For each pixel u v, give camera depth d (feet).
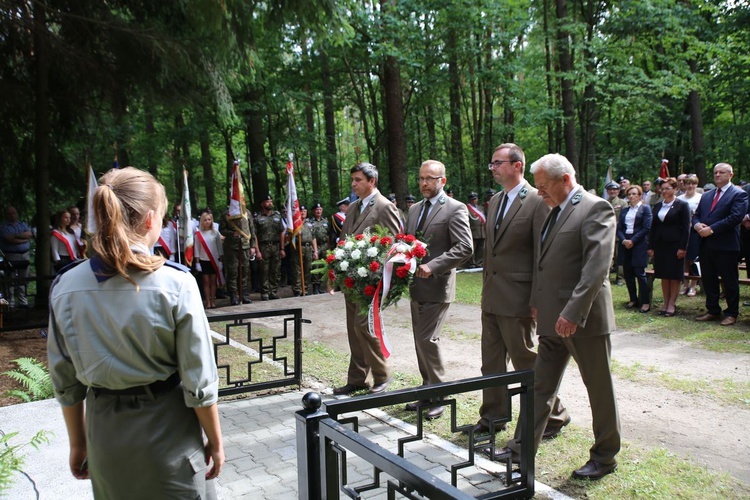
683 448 12.14
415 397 8.66
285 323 16.93
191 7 28.19
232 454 12.42
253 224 34.58
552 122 56.59
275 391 16.99
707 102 67.56
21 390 16.89
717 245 23.21
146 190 5.98
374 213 15.97
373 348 15.89
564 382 16.88
